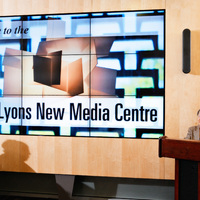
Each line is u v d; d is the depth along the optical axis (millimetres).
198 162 1940
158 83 3660
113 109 3766
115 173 3742
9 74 3971
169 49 3619
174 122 3617
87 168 3801
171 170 3637
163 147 2061
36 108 3924
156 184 3811
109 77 3764
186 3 3588
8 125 3988
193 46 3574
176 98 3611
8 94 3979
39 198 4016
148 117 3691
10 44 3967
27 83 3936
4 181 4133
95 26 3783
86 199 3904
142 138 3699
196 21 3572
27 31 3928
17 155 3949
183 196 2010
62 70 3861
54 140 3865
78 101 3834
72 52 3838
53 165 3871
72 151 3828
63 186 3885
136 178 3854
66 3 3826
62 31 3855
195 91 3574
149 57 3678
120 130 3752
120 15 3729
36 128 3928
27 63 3936
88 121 3820
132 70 3715
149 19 3672
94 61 3795
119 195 3881
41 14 3885
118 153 3734
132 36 3709
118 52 3742
